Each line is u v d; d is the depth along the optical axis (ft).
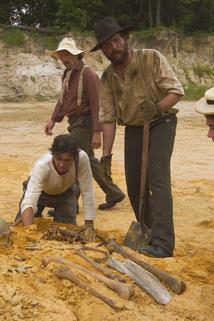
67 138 20.61
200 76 158.71
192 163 44.98
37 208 22.75
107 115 21.52
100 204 30.17
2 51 131.95
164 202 19.86
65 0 142.72
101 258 17.66
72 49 27.73
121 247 18.57
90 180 21.25
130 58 20.11
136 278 16.51
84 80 27.61
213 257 19.35
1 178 38.29
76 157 20.83
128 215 28.86
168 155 20.12
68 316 14.66
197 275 17.72
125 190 34.50
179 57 157.07
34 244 18.47
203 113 15.96
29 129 70.59
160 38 150.51
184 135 64.39
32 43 134.51
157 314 15.44
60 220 23.52
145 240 20.24
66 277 15.96
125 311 15.14
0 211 29.37
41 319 14.47
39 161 21.34
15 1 150.82
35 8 151.12
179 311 15.74
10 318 14.40
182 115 91.04
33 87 127.13
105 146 21.79
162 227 19.85
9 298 14.78
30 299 14.89
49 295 15.34
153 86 20.18
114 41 19.74
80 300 15.39
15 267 16.47
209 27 169.99
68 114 28.17
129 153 21.44
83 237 19.97
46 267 16.48
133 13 158.81
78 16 143.43
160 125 20.33
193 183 36.96
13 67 129.18
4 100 124.06
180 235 24.99
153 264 18.22
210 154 49.98
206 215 28.94
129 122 20.89
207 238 24.50
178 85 20.12
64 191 22.67
